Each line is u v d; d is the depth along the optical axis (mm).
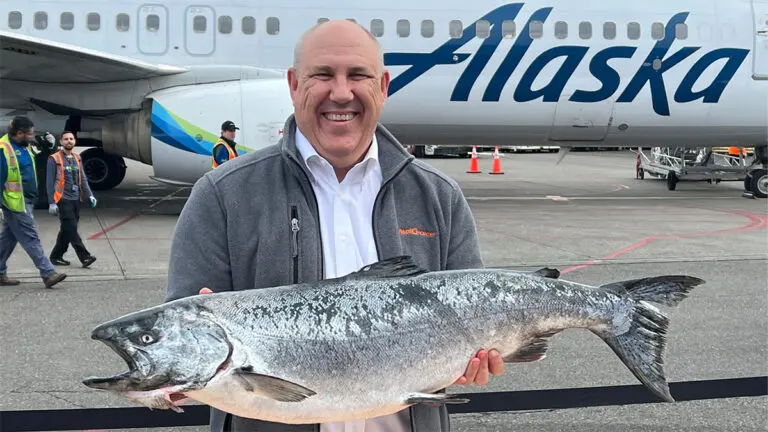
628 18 11766
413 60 11438
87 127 11453
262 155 1751
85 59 10031
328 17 11305
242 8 11219
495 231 9742
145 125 10992
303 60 1678
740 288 6512
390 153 1778
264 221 1688
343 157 1719
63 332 4926
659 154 18266
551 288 1688
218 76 10852
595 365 4418
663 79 11898
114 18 11133
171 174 10484
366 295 1554
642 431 3500
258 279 1681
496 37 11508
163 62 11172
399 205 1790
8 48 9680
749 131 12500
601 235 9508
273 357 1445
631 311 1723
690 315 5570
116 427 3195
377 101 1709
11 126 6195
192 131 10219
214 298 1467
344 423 1775
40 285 6352
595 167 25031
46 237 8672
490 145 12719
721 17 12000
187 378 1375
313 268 1691
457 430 3506
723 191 16250
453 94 11609
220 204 1689
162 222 10125
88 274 6805
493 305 1628
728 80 12047
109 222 10039
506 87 11633
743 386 3709
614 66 11766
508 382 4117
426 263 1789
